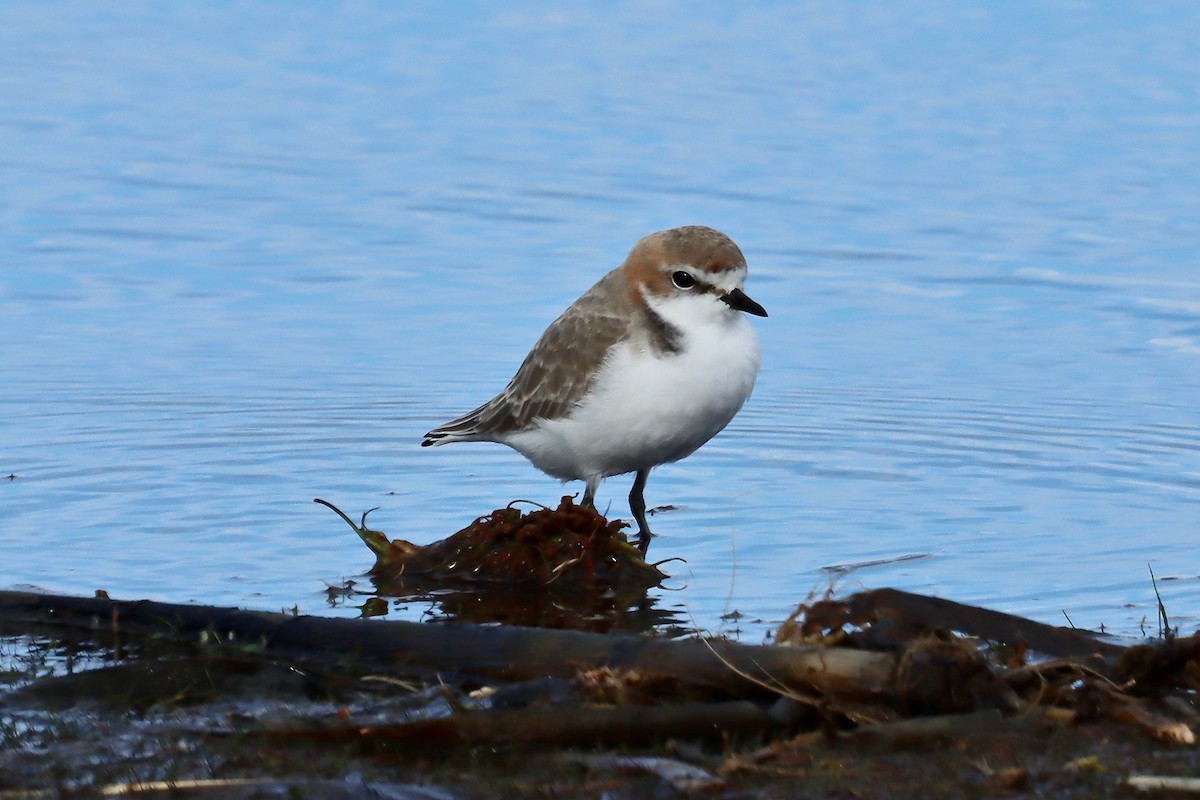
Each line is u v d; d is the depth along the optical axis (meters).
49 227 20.22
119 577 10.93
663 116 25.06
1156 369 16.11
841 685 7.85
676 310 11.87
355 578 11.14
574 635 8.70
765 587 10.84
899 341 17.08
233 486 13.08
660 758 7.34
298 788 7.08
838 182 22.05
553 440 12.44
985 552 11.44
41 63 27.69
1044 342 16.95
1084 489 12.95
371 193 21.70
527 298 18.17
